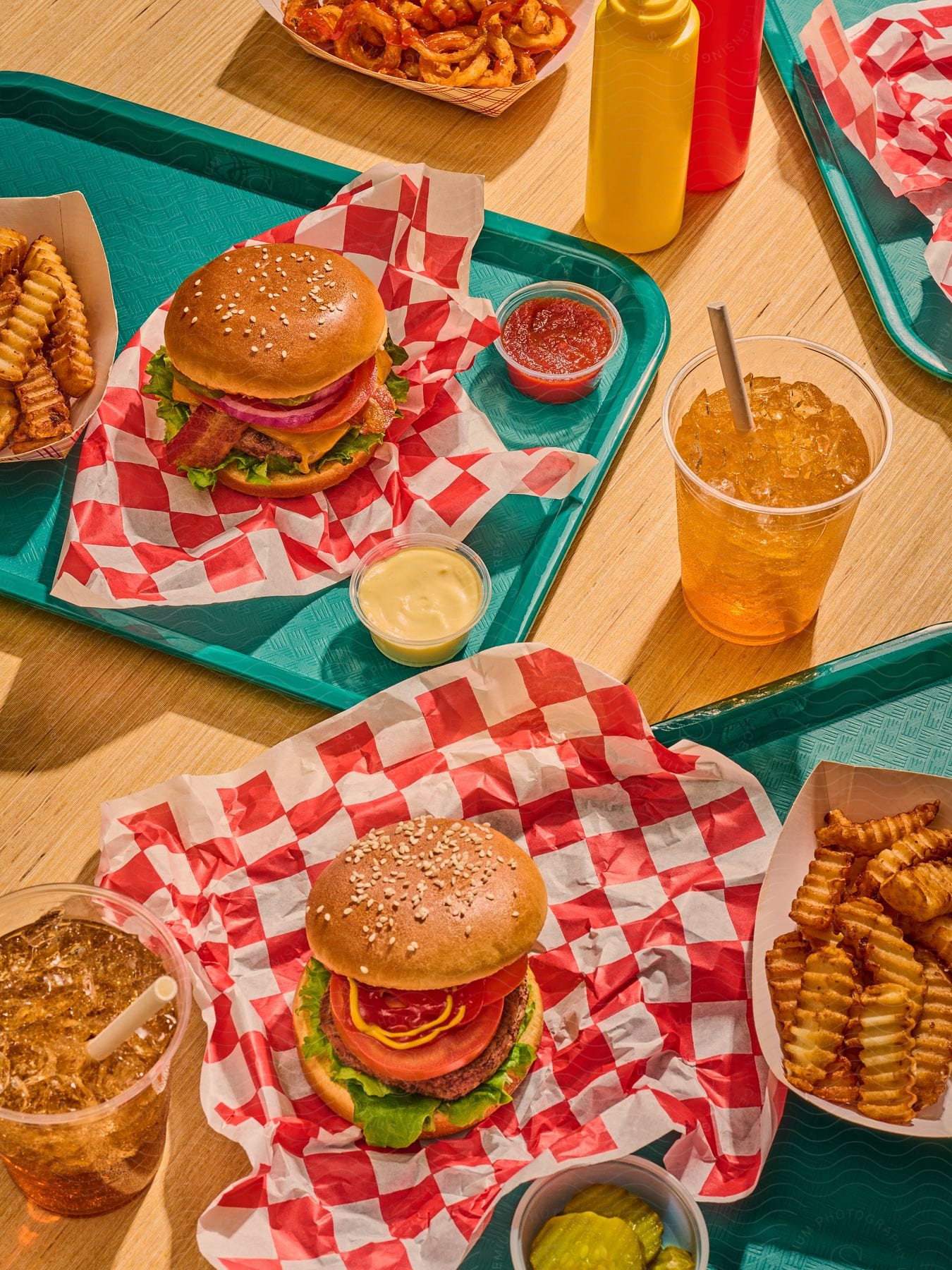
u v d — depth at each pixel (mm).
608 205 878
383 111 964
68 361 816
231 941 704
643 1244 623
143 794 711
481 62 931
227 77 982
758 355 744
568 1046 688
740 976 696
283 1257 630
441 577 790
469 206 878
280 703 771
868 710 762
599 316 865
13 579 797
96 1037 603
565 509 817
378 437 819
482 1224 627
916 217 908
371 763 737
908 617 788
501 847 682
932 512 816
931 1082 632
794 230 912
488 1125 666
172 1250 646
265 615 796
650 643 784
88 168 953
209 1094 660
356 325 798
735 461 714
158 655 785
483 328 848
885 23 950
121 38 1003
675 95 821
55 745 758
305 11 966
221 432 797
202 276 811
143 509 811
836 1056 641
